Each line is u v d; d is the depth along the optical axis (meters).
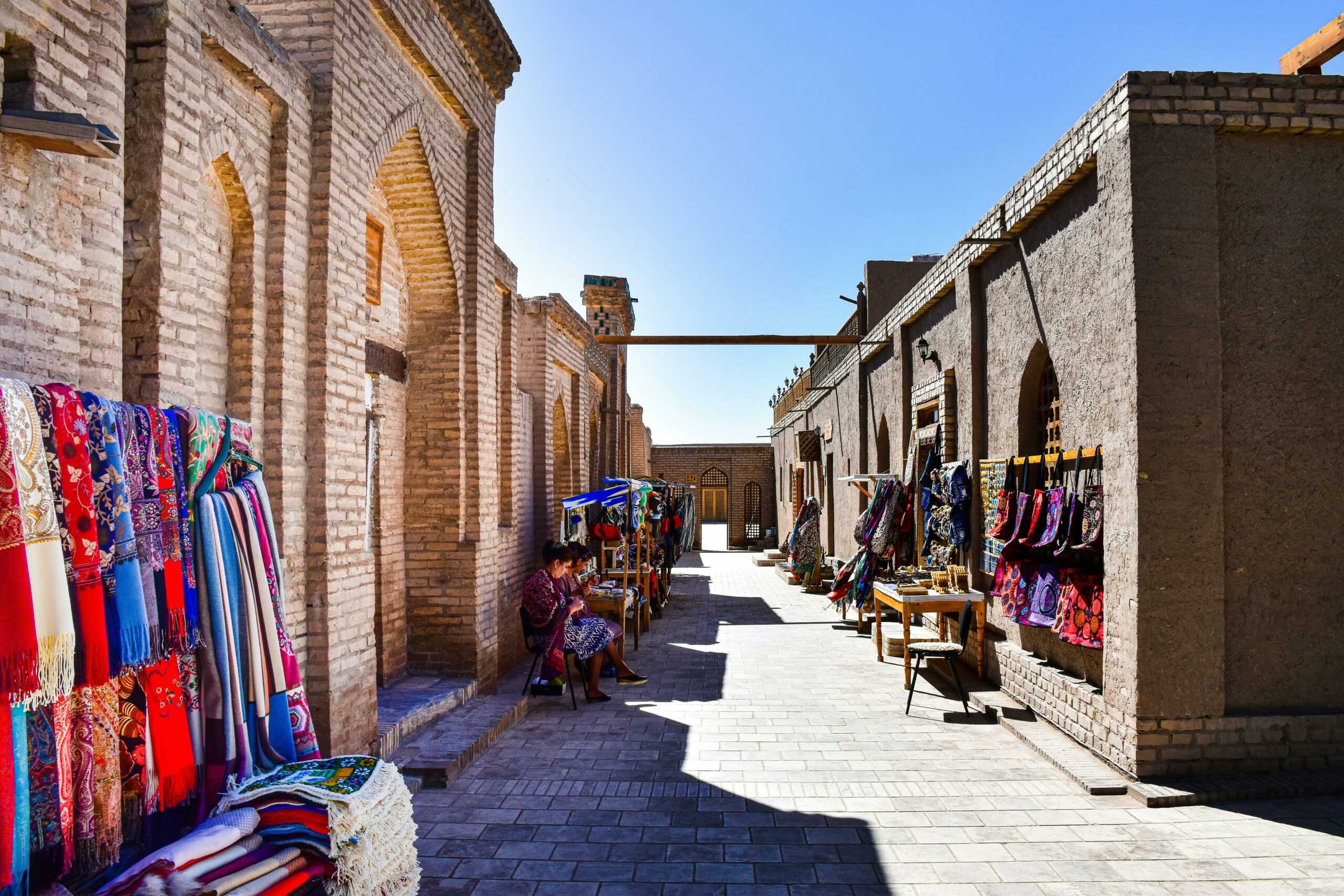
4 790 2.35
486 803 5.15
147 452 3.05
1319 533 5.32
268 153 4.85
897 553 10.42
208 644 3.29
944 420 9.14
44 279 3.07
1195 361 5.19
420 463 7.57
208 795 3.25
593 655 7.73
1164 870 4.14
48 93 3.08
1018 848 4.42
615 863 4.30
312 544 5.00
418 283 7.56
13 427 2.45
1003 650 7.53
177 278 4.07
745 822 4.83
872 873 4.16
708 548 30.11
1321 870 4.11
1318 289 5.37
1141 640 5.17
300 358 4.98
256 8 5.26
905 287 13.75
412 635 7.54
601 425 17.31
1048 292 6.54
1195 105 5.25
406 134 6.63
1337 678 5.34
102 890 2.69
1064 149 6.03
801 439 19.78
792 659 9.58
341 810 3.14
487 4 7.28
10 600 2.37
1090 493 5.73
